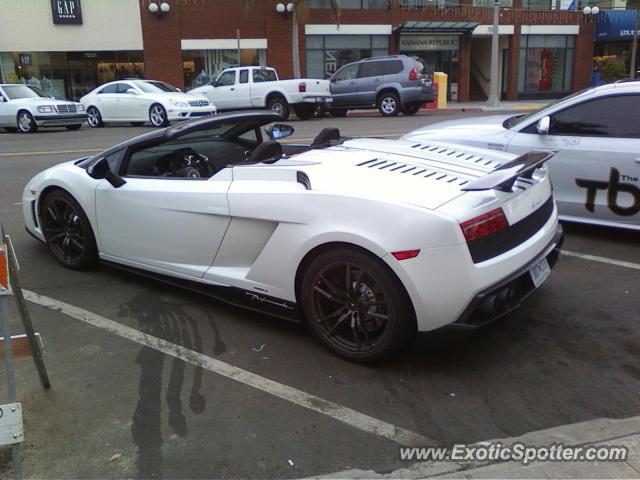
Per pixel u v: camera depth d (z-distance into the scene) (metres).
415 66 19.27
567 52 30.16
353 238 3.18
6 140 14.81
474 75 31.61
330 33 27.20
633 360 3.46
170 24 25.61
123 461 2.61
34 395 3.12
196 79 26.50
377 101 19.75
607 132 5.38
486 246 3.15
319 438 2.78
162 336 3.80
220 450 2.69
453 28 27.78
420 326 3.16
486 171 3.69
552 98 30.59
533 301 4.29
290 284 3.56
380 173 3.53
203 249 3.99
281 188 3.56
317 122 17.89
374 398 3.10
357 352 3.40
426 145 4.29
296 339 3.76
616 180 5.34
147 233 4.27
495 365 3.42
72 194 4.73
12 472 2.53
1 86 17.33
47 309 4.21
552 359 3.48
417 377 3.30
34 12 24.58
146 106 17.11
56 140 14.39
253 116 4.77
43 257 5.35
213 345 3.68
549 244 3.72
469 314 3.09
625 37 29.05
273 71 19.62
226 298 3.96
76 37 25.14
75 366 3.42
